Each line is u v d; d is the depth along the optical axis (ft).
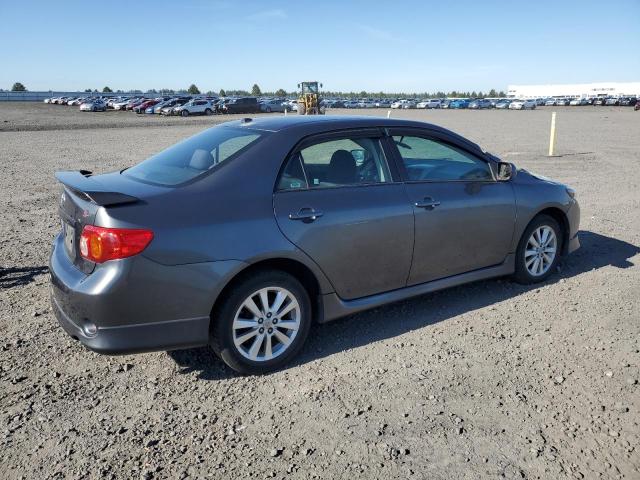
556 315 14.85
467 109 295.89
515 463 8.98
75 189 11.16
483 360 12.41
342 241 12.53
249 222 11.37
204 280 10.84
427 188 14.17
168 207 10.77
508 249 16.12
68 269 11.23
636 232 23.68
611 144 67.56
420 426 9.98
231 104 201.67
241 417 10.32
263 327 11.81
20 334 13.76
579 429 9.86
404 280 14.02
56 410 10.53
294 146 12.50
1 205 30.27
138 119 153.07
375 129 13.83
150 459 9.11
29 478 8.65
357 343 13.37
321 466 8.93
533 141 72.49
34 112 196.85
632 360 12.33
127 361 12.54
